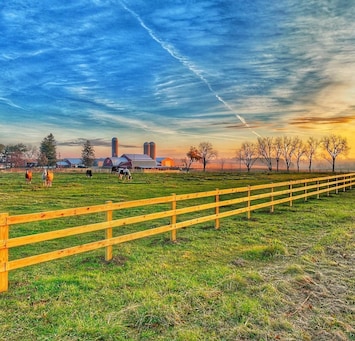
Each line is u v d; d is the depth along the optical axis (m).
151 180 33.94
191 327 3.71
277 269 5.77
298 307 4.26
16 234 8.63
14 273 5.48
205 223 10.34
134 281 5.12
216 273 5.48
